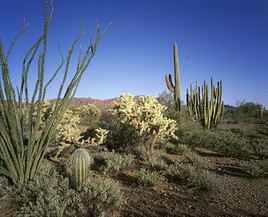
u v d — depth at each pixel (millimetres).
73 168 4711
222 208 4664
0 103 4746
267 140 10109
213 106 13812
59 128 7223
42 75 4844
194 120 14086
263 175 6461
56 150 7281
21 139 4922
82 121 13695
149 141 8555
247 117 19719
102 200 4262
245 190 5527
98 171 6371
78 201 4250
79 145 7270
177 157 7898
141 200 4918
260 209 4645
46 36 4688
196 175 5652
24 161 4980
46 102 7328
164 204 4773
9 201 4547
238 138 9414
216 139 9500
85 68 5285
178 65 14555
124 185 5633
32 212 3979
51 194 4309
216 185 5551
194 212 4492
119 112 7820
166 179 5941
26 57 4816
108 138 8273
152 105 7535
